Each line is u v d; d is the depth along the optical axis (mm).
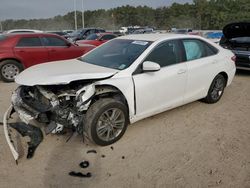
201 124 4633
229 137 4176
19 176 3166
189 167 3381
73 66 4148
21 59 7984
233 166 3408
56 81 3490
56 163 3432
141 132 4277
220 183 3086
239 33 8805
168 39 4551
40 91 3656
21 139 3955
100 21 73125
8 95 6371
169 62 4473
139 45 4395
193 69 4805
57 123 3576
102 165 3404
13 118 4500
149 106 4234
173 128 4449
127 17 80125
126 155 3627
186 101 4914
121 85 3822
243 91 6836
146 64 3906
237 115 5078
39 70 3961
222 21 67875
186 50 4805
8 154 3611
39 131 3840
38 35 8344
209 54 5309
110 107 3719
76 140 4004
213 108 5422
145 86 4062
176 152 3713
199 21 71188
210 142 4008
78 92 3570
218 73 5461
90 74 3691
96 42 14727
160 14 80312
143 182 3090
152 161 3496
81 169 3318
